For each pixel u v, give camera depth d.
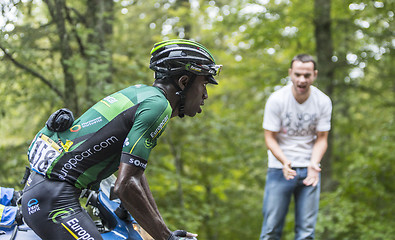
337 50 9.24
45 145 2.04
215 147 9.00
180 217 7.23
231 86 10.54
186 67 2.14
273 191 3.72
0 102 5.96
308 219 3.63
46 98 6.03
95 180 2.06
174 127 8.13
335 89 9.55
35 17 5.75
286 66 9.84
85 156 2.02
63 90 6.13
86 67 5.93
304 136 3.71
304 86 3.57
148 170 7.11
